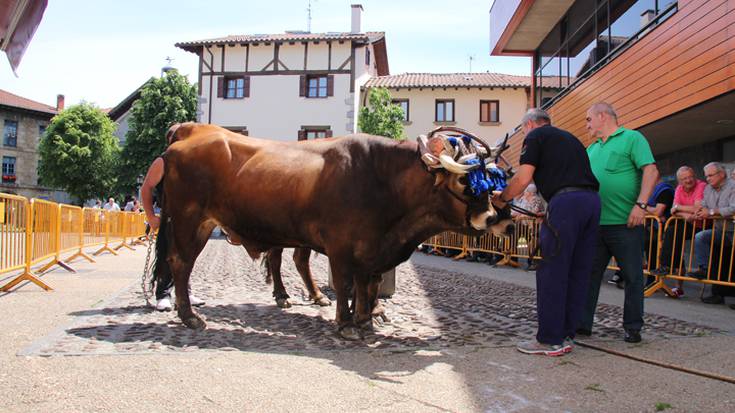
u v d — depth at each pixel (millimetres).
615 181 4566
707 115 9016
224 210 5137
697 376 3600
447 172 4367
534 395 3209
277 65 29688
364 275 4812
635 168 4574
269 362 3824
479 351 4238
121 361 3756
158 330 4816
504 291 7730
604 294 7664
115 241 16297
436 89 30375
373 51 33875
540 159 4309
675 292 7504
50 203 8922
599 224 4484
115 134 44688
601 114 4746
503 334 4859
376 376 3547
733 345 4426
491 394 3221
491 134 30125
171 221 5230
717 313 6152
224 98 29938
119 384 3283
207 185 5113
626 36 11320
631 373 3664
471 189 4277
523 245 11430
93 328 4812
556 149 4266
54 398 3029
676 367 3744
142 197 5605
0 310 5668
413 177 4582
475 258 12977
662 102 9203
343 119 29297
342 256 4660
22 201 7266
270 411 2908
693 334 4859
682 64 8594
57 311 5645
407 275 9711
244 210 5000
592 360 3996
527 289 7988
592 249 4320
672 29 8883
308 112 29516
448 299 6953
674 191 8305
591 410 2979
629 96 10352
